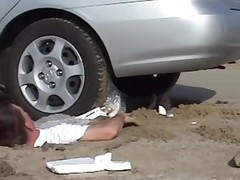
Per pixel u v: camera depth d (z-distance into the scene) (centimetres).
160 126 272
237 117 296
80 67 276
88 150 236
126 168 213
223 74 512
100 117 272
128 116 271
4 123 242
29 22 286
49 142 247
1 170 209
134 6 268
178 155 230
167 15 266
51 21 278
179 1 267
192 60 271
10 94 285
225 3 277
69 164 213
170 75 335
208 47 271
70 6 272
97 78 274
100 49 274
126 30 269
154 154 231
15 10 281
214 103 344
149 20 267
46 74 280
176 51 270
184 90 409
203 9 269
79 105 275
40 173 210
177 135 258
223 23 272
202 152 235
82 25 276
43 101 280
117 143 245
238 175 211
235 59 288
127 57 271
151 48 269
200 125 275
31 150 236
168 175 209
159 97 335
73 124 256
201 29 268
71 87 278
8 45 290
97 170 212
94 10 271
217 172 213
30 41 282
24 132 244
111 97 285
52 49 279
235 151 236
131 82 331
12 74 285
